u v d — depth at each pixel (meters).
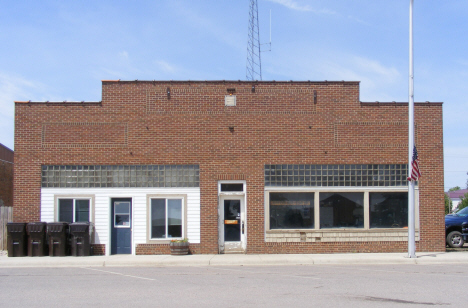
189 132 18.36
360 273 13.69
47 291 10.99
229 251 18.17
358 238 18.22
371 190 18.42
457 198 83.50
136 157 18.27
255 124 18.41
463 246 22.39
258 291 10.72
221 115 18.42
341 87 18.62
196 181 18.27
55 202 18.12
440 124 18.73
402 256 17.00
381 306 9.02
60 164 18.23
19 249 17.27
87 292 10.81
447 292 10.50
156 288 11.27
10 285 11.91
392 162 18.47
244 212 18.27
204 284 11.80
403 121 18.61
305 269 14.68
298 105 18.52
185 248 17.66
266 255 17.45
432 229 18.38
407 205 18.52
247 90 18.53
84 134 18.34
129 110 18.41
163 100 18.45
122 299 9.92
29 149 18.25
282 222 18.22
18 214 18.05
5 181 32.31
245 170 18.25
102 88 18.45
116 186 18.23
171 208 18.28
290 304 9.24
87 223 17.55
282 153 18.36
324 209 18.33
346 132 18.50
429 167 18.58
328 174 18.39
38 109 18.36
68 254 17.77
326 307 8.95
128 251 18.12
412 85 17.08
